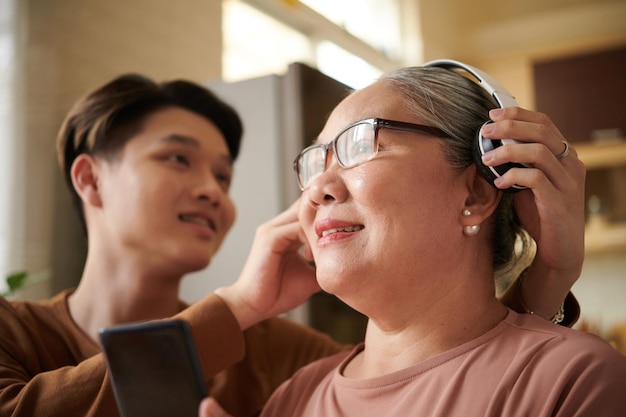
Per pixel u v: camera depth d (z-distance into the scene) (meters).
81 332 1.20
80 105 1.32
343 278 0.83
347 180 0.85
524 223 0.91
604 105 4.25
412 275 0.82
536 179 0.81
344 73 3.90
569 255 0.87
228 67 2.95
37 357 1.08
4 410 0.91
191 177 1.30
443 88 0.89
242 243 1.82
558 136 0.83
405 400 0.78
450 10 4.72
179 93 1.36
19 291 1.80
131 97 1.28
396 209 0.81
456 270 0.84
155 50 2.34
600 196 4.50
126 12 2.23
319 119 1.80
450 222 0.84
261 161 1.80
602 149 4.25
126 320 1.27
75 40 2.02
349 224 0.85
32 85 1.87
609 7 4.36
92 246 1.29
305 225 0.93
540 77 4.48
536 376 0.72
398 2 4.44
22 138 1.84
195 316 1.01
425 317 0.84
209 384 1.19
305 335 1.34
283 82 1.78
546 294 0.94
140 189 1.24
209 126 1.37
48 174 1.88
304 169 0.96
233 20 3.02
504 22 4.68
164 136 1.28
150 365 0.67
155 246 1.24
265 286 1.07
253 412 1.21
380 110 0.88
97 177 1.31
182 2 2.50
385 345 0.87
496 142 0.82
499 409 0.72
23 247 1.82
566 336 0.76
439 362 0.79
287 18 3.45
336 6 3.91
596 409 0.67
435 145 0.85
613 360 0.71
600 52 4.31
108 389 0.90
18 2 1.88
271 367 1.28
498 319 0.85
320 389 0.94
